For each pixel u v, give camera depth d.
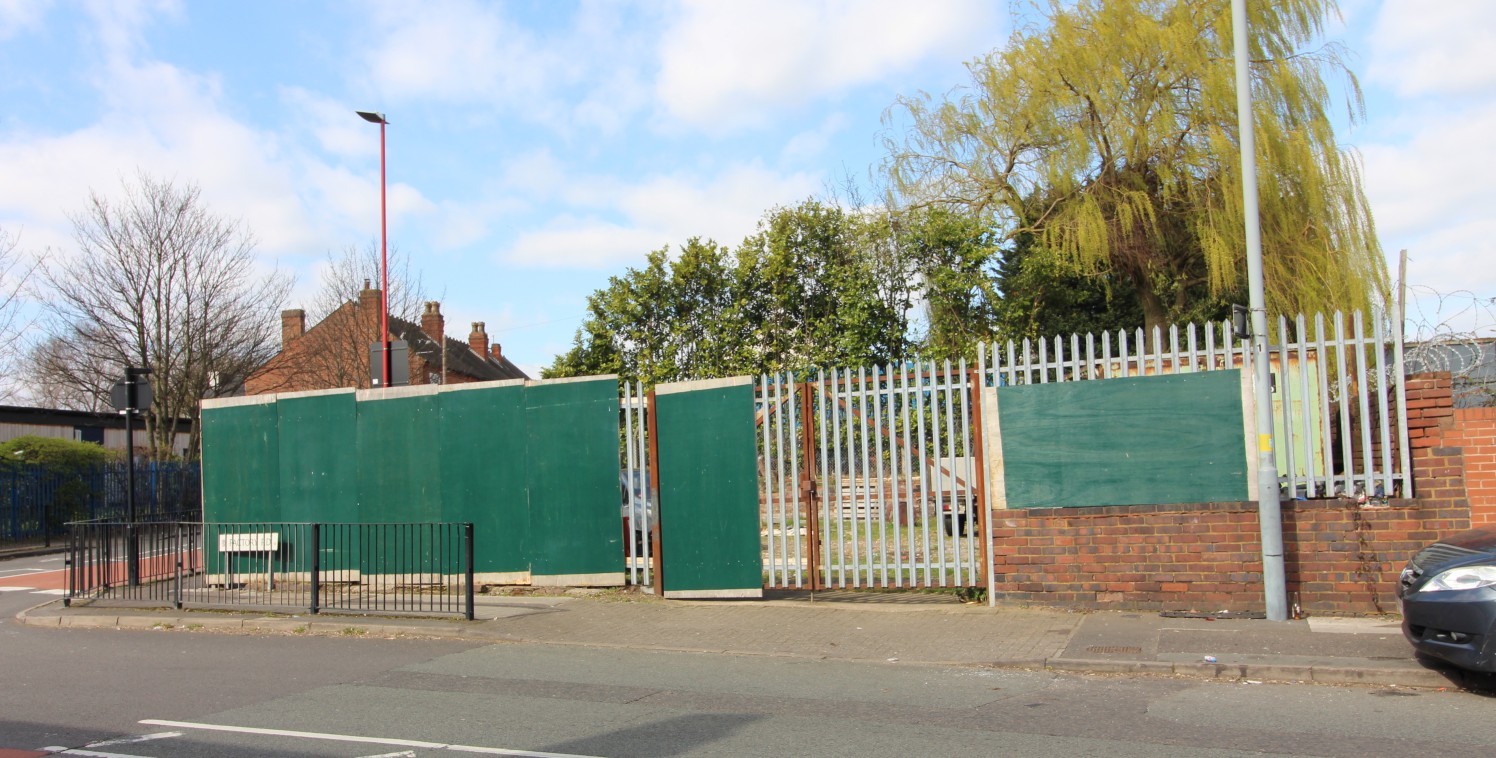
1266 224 18.30
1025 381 10.59
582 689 7.81
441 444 12.87
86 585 13.45
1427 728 6.28
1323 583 9.59
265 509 13.38
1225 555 9.84
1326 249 17.95
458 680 8.20
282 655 9.41
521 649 9.58
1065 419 10.41
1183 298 21.58
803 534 11.91
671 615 10.91
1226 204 18.19
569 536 12.34
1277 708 6.88
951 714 6.86
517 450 12.60
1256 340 9.74
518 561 12.50
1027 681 7.93
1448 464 9.28
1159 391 10.12
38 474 28.47
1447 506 9.26
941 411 11.90
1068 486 10.36
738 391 11.76
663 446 11.92
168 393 34.06
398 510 12.94
